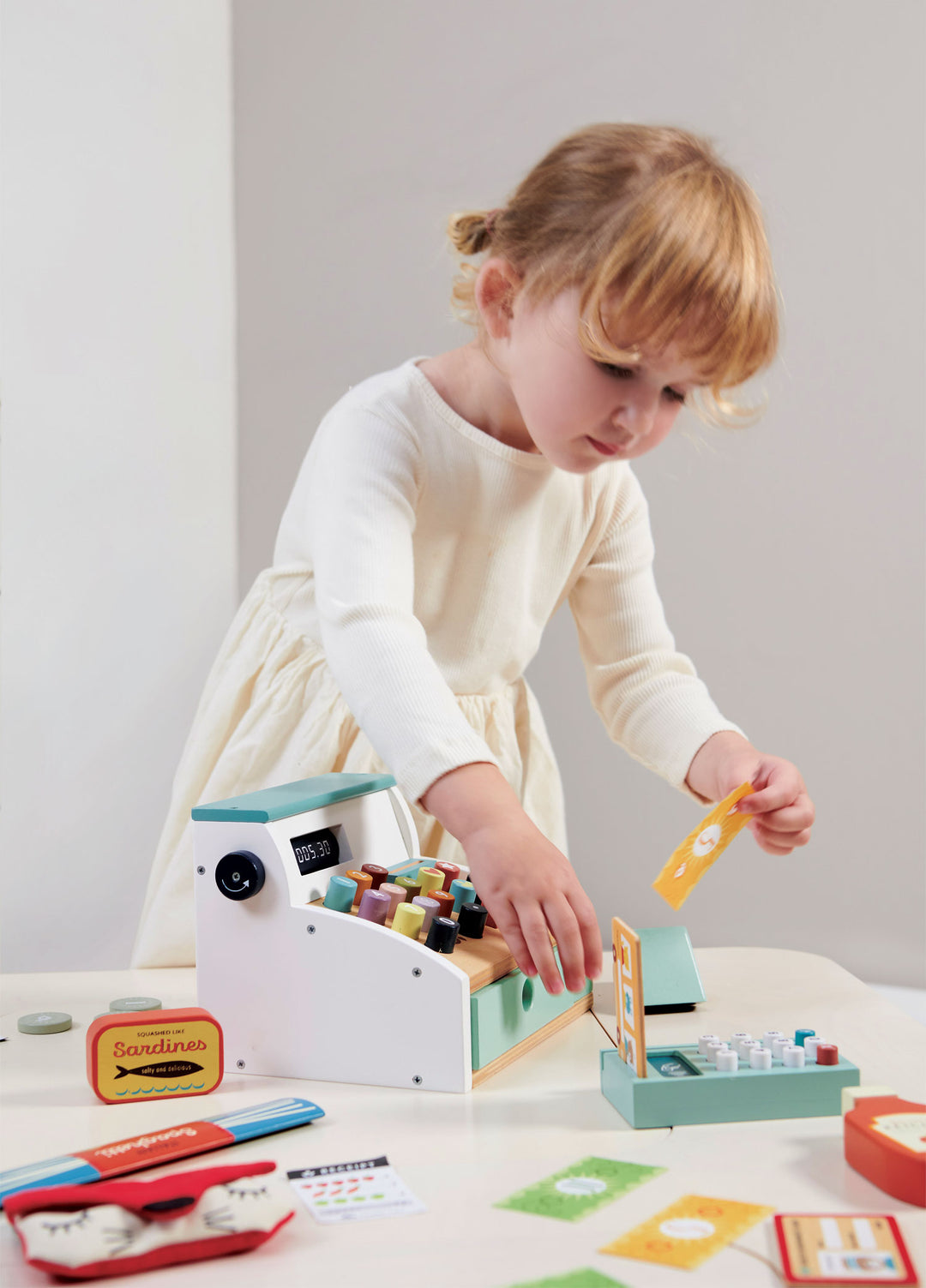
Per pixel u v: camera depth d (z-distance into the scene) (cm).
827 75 154
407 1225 41
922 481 151
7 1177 45
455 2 166
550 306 74
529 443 90
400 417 86
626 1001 55
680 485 162
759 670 160
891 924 154
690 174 73
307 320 170
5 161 147
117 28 157
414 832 77
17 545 149
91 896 154
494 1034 59
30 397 150
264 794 67
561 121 164
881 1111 48
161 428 161
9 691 148
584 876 165
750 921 161
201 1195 41
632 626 99
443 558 91
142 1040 56
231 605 169
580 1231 41
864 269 153
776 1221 40
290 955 59
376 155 168
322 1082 58
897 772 154
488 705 99
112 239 157
